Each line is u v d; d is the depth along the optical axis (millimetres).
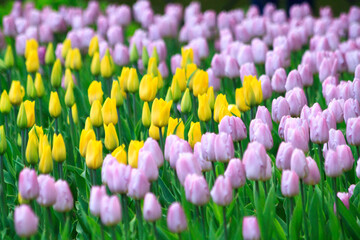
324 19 10914
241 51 7215
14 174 5031
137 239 4141
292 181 3602
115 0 21016
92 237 3852
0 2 18125
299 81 5863
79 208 4547
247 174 3709
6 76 8312
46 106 6719
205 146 4004
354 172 5008
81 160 5348
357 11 10922
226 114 4613
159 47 7906
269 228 3715
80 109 6539
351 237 4086
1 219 4539
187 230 3873
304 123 4477
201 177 3504
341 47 8156
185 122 5352
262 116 4719
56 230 4387
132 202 4473
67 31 11594
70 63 7176
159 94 6516
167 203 4551
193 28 9969
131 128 5832
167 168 5082
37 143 4609
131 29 12727
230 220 3926
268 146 4199
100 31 10484
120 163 3697
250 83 5250
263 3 14109
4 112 5512
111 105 4863
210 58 9391
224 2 21219
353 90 5340
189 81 6094
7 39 10875
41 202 3691
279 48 7117
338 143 4301
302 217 4043
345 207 4031
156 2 21203
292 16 12188
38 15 11555
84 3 14875
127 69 5945
